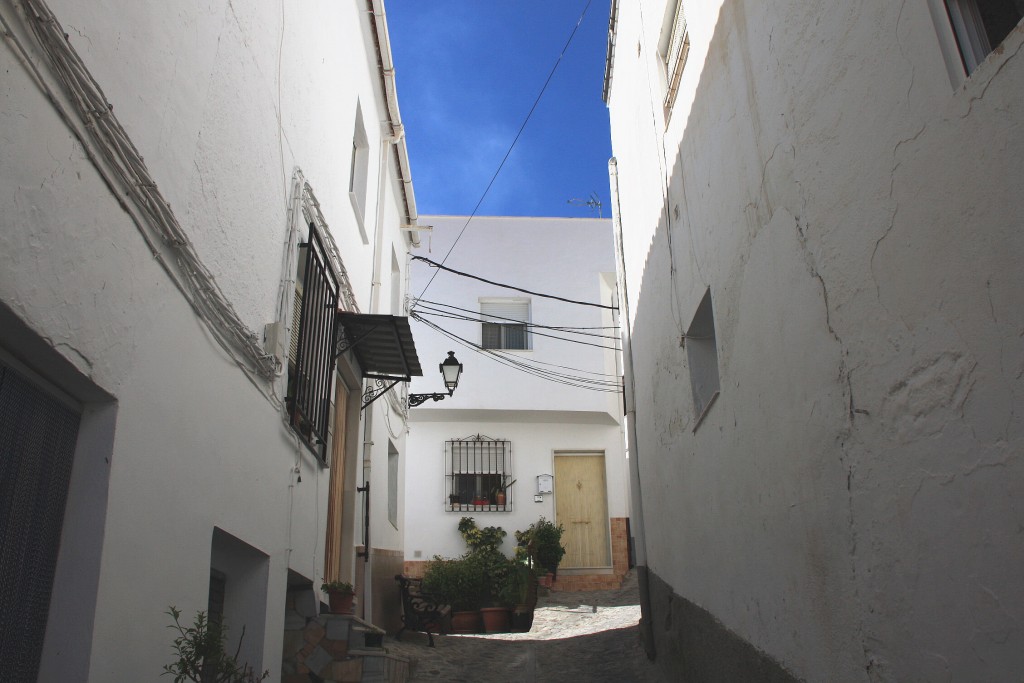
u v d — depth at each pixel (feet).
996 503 7.89
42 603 10.08
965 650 8.47
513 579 42.47
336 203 25.22
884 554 10.25
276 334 17.95
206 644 11.92
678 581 23.61
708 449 19.54
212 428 14.43
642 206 28.96
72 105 9.67
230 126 15.49
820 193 11.92
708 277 18.89
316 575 21.91
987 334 7.98
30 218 8.86
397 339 26.27
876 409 10.35
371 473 32.04
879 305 10.18
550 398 60.03
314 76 22.24
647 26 25.61
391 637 32.68
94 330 10.29
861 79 10.51
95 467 10.70
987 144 7.88
